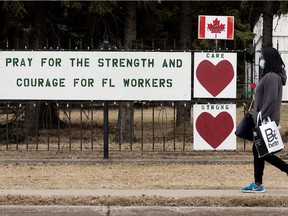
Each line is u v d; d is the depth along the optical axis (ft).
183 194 35.29
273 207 32.37
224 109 49.62
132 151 54.80
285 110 83.05
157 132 78.59
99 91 49.39
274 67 33.58
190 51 49.14
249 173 45.34
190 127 76.18
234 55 49.49
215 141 49.78
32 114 70.44
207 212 31.68
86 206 32.35
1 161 49.52
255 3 70.69
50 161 49.67
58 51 49.21
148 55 49.21
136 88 49.29
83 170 46.68
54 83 49.34
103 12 61.41
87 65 49.29
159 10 76.64
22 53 49.24
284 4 61.72
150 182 41.34
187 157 51.67
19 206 32.19
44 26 74.49
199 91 49.42
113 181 41.70
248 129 34.88
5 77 49.42
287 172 34.01
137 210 31.81
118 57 49.24
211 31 51.44
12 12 65.87
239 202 32.94
